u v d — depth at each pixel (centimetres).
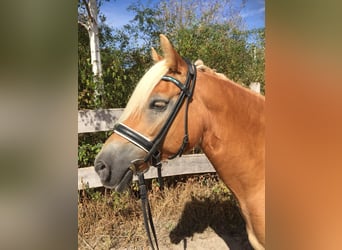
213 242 237
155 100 126
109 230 232
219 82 136
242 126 134
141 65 282
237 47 300
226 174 139
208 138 135
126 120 129
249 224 143
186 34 289
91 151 255
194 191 273
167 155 133
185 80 130
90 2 250
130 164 127
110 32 280
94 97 254
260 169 135
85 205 237
